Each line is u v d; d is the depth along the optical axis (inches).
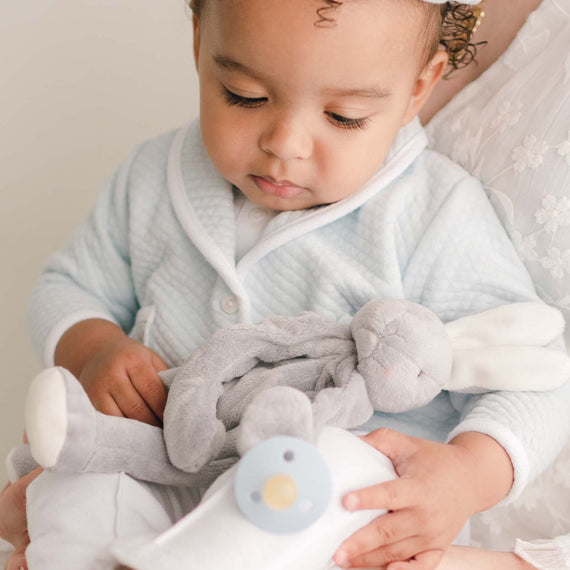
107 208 49.3
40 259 64.9
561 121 41.4
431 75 42.8
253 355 35.3
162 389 37.9
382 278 41.0
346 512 28.8
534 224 41.8
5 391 63.4
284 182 39.8
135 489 31.9
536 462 36.8
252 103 37.4
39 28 64.4
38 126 64.7
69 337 44.0
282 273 42.6
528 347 37.7
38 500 31.6
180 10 65.7
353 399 32.5
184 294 44.4
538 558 38.4
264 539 26.7
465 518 33.9
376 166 40.2
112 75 65.6
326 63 34.4
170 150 48.1
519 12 46.2
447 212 42.0
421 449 33.8
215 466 32.6
